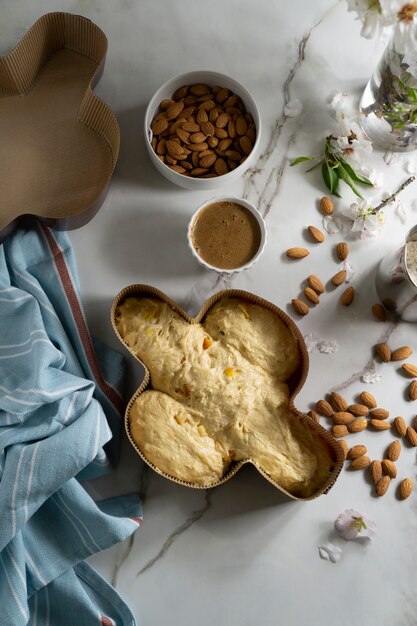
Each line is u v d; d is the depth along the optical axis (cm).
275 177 91
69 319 86
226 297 85
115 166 89
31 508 79
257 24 93
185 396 82
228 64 93
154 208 90
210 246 86
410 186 91
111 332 88
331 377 88
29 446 79
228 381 82
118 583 84
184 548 85
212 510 85
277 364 84
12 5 93
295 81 92
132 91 92
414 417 88
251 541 85
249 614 84
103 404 86
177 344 83
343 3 93
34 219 87
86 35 90
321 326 89
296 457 81
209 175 88
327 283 90
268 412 82
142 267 89
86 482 86
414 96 81
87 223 89
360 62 93
